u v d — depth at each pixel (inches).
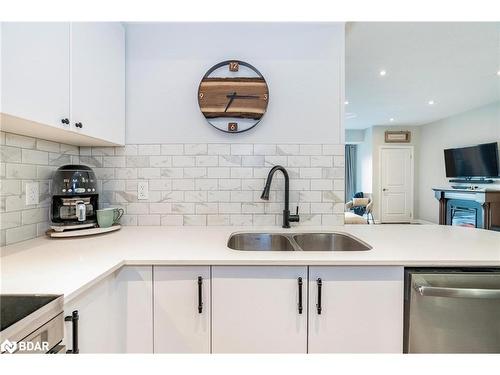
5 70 33.2
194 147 66.2
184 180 66.3
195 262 40.2
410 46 99.0
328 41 65.8
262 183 66.5
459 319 40.3
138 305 40.8
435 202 237.5
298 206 66.4
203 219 66.3
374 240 51.7
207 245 48.1
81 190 55.2
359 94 159.6
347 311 40.8
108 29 56.9
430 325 40.2
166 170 66.2
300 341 40.9
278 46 65.9
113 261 38.7
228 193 66.4
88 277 32.4
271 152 66.4
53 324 26.7
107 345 37.8
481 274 39.4
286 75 66.1
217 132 66.4
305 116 66.3
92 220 57.5
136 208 66.1
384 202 258.8
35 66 37.7
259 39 65.8
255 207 66.6
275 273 40.8
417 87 147.4
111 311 39.0
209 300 40.8
